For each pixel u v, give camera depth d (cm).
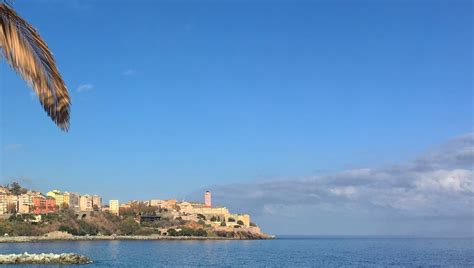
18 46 1148
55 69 1183
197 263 14400
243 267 13175
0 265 11775
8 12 1140
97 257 16362
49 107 1195
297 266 13625
